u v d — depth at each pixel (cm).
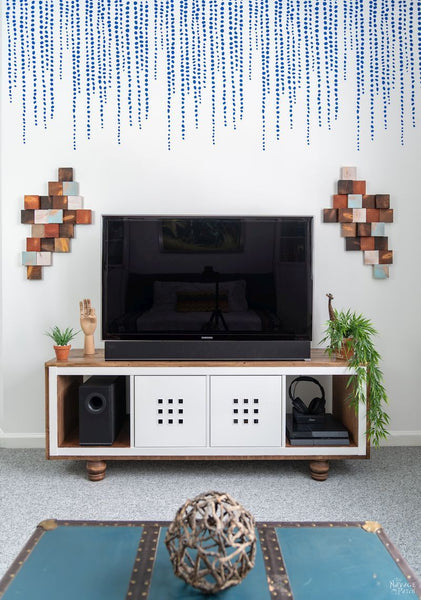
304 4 331
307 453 283
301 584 135
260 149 331
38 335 331
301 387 337
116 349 285
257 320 300
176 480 285
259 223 298
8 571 140
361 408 282
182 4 329
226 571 130
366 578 137
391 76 332
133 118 329
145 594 131
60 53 327
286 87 331
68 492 268
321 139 332
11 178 327
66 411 296
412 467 303
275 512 244
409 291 337
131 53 329
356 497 262
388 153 333
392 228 335
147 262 298
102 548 151
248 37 330
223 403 282
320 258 334
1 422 334
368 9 331
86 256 330
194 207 331
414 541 219
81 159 329
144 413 281
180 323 298
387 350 337
